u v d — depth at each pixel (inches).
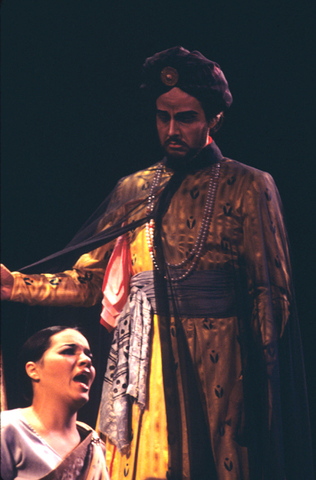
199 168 221.0
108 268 223.9
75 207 300.4
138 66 285.7
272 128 283.1
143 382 206.2
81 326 240.2
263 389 201.3
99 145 296.8
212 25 277.4
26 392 186.2
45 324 240.2
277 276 209.3
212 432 201.3
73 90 295.7
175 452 200.2
